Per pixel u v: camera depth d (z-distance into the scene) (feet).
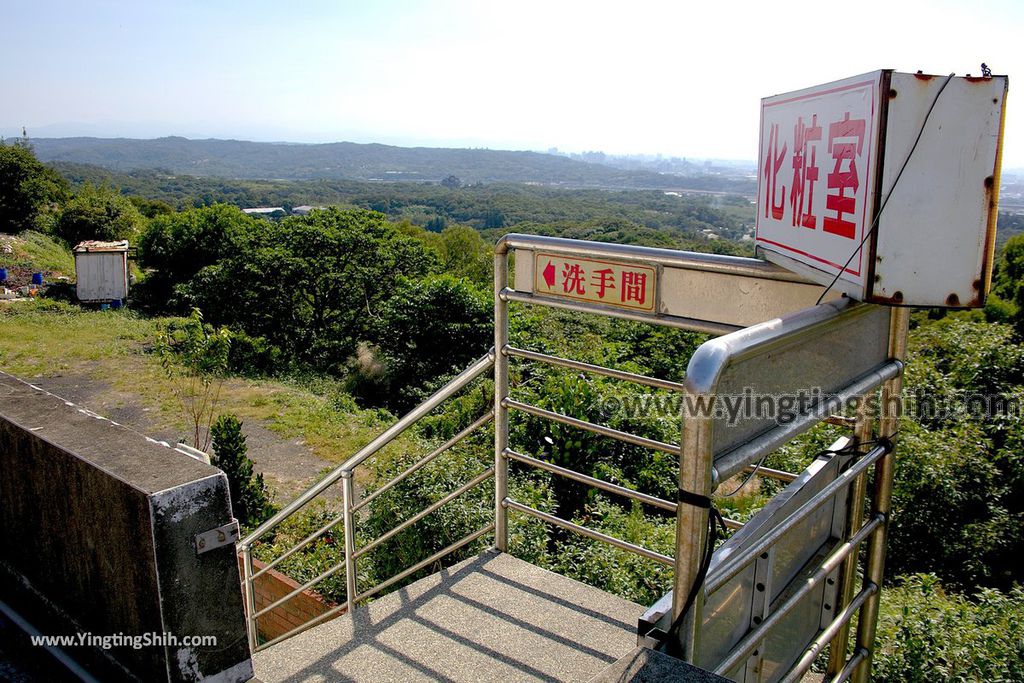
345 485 11.27
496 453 9.98
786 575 6.06
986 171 4.87
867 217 4.97
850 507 7.12
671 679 4.06
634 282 8.35
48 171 150.20
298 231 90.27
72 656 5.54
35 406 6.07
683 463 4.44
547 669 7.84
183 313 96.27
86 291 94.02
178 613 4.58
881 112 4.75
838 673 7.23
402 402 65.10
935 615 15.01
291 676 7.83
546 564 15.76
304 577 19.84
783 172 6.91
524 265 9.28
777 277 7.32
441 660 8.03
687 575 4.51
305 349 87.25
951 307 5.01
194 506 4.58
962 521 26.05
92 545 5.05
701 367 4.31
